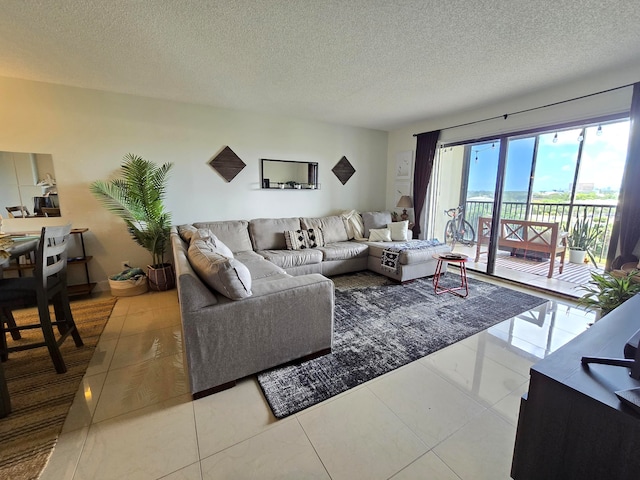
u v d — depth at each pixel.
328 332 2.01
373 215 4.80
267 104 3.69
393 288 3.45
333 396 1.64
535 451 0.85
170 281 3.44
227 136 3.91
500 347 2.16
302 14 1.81
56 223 3.19
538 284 3.55
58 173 3.13
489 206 5.25
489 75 2.75
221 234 3.62
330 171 4.83
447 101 3.54
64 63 2.51
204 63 2.50
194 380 1.59
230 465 1.23
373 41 2.13
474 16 1.83
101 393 1.66
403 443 1.34
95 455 1.27
